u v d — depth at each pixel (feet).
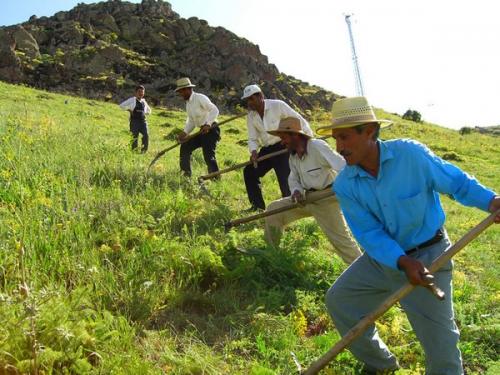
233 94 157.07
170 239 20.76
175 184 30.27
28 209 19.06
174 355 14.10
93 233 19.29
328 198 19.88
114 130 61.57
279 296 17.80
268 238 21.58
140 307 15.69
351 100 12.05
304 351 15.07
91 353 12.79
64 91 138.92
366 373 14.47
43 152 28.25
